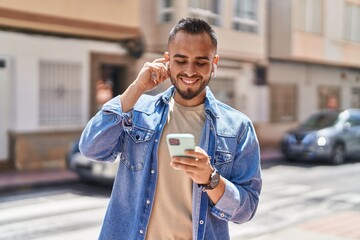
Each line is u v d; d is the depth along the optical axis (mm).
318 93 19203
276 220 6551
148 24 12758
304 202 7809
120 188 1963
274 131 16969
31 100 10547
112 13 10664
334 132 13117
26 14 9156
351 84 21250
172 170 1889
